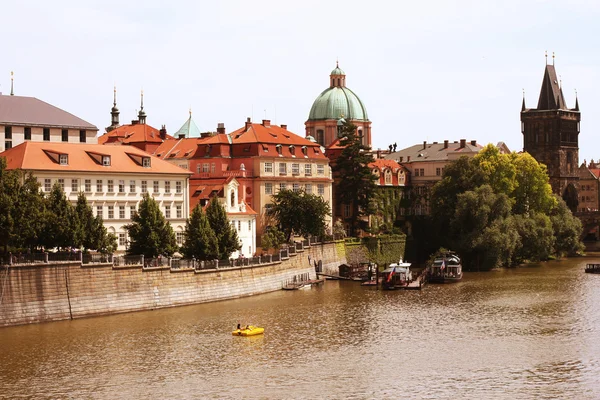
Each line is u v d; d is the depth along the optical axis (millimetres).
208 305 151125
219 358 113562
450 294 170000
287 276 178750
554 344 121250
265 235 192250
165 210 172375
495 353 116188
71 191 158375
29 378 104062
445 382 102562
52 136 179625
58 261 130125
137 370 107562
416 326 134625
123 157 169000
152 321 134375
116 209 164500
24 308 126812
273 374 106125
